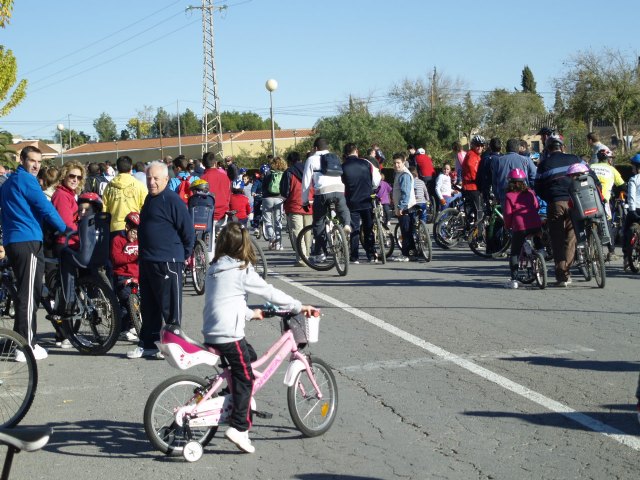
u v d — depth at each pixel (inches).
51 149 4446.4
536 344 335.0
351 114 2682.1
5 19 979.9
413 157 874.8
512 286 474.3
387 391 278.1
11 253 322.3
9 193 322.0
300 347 239.0
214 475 212.7
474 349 330.0
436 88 2997.0
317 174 553.0
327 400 244.1
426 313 406.6
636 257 510.6
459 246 708.0
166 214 326.0
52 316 352.5
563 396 265.3
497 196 597.9
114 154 4276.6
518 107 2733.8
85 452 232.5
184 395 229.5
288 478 208.7
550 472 205.2
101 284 343.6
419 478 204.5
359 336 360.2
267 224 758.5
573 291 456.4
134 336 373.1
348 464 216.1
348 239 606.9
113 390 295.1
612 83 1831.9
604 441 225.1
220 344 219.9
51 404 279.7
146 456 228.4
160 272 327.0
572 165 461.4
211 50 2261.3
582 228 459.8
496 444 225.9
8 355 262.4
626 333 349.7
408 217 617.0
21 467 222.2
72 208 390.3
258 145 4220.0
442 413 253.8
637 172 508.4
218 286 221.3
